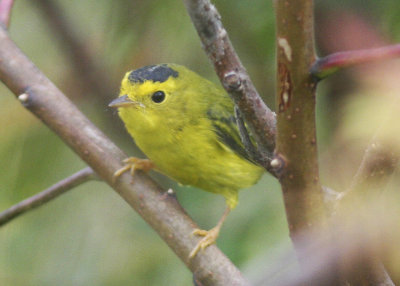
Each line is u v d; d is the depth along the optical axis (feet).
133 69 8.36
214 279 8.00
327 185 7.94
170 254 8.32
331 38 8.09
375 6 8.11
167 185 8.49
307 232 6.37
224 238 8.21
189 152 8.30
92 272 8.31
